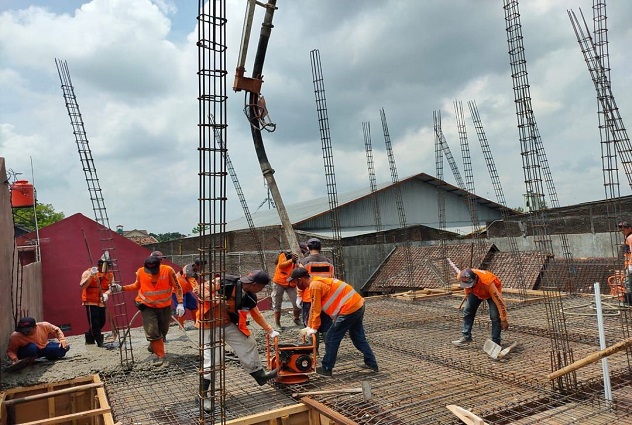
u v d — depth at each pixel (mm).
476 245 14859
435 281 14305
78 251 12008
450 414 4184
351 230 20562
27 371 6023
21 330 6160
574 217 15648
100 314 7500
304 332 5293
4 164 7094
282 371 5242
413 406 4406
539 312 8844
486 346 6051
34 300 10086
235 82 6867
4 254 6840
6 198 7238
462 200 24438
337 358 6270
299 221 19250
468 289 6402
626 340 4188
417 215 22797
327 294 5426
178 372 6008
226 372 5855
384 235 18359
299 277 5465
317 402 4500
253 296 5039
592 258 12727
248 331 4977
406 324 8312
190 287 8258
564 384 4684
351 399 4609
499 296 6102
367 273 16734
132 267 12578
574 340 6547
